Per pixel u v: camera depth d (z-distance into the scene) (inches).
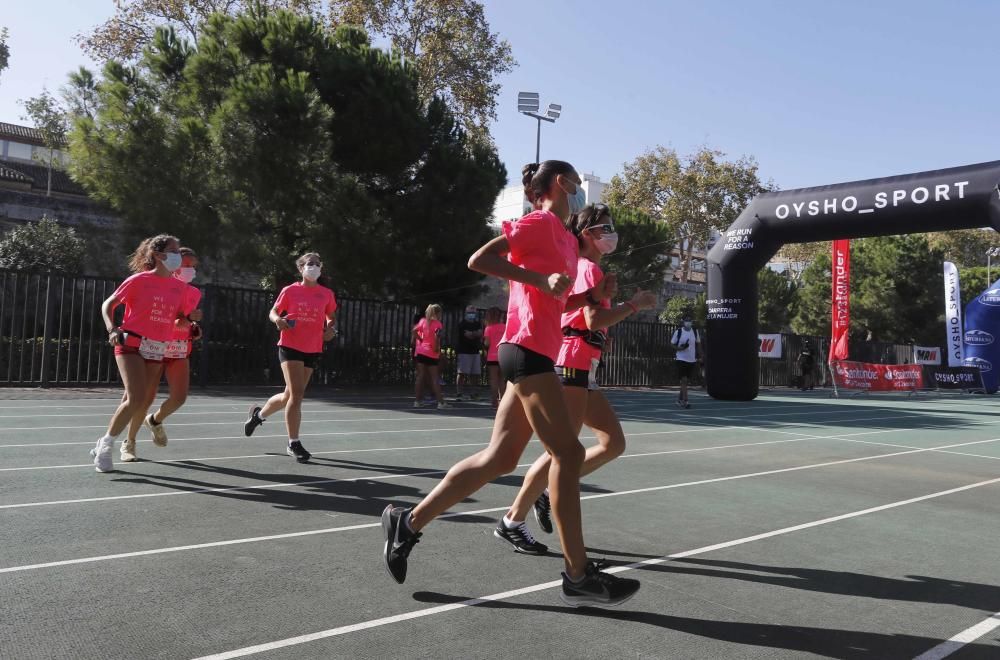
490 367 541.3
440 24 1103.0
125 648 105.4
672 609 131.4
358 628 116.6
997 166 545.3
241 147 589.0
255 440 321.7
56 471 234.7
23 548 152.7
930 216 573.9
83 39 1046.4
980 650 118.0
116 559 147.6
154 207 616.1
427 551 161.5
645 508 215.9
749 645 116.6
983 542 191.6
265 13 692.7
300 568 146.3
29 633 109.6
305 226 637.9
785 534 191.0
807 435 437.4
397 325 715.4
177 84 650.8
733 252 701.3
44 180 1441.9
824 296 1496.1
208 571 142.1
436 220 686.5
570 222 162.4
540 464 158.6
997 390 1082.7
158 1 1024.9
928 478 296.0
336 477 242.8
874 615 132.6
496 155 788.0
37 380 566.3
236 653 105.3
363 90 667.4
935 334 1482.5
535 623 121.9
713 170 1718.8
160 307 237.3
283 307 267.7
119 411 235.5
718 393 714.2
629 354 916.6
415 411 488.4
